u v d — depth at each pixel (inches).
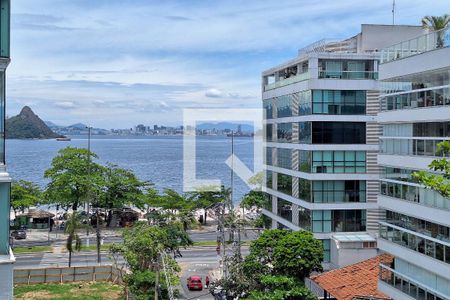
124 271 2214.6
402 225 1374.3
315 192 2283.5
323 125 2277.3
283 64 2605.8
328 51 2491.4
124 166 6530.5
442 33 1254.9
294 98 2459.4
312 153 2269.9
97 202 3469.5
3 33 840.9
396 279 1392.7
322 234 2289.6
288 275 1845.5
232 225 2679.6
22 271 2214.6
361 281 1699.1
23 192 3590.1
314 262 1865.2
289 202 2561.5
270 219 2861.7
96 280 2277.3
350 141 2295.8
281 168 2652.6
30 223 3508.9
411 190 1331.2
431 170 1237.1
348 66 2295.8
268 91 2847.0
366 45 2443.4
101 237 3024.1
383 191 1480.1
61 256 2738.7
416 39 1349.7
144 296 1879.9
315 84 2253.9
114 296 2032.5
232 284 1839.3
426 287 1249.4
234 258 1983.3
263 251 1899.6
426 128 1294.3
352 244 2235.5
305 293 1707.7
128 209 3735.2
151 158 7716.5
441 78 1235.9
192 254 2751.0
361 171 2311.8
